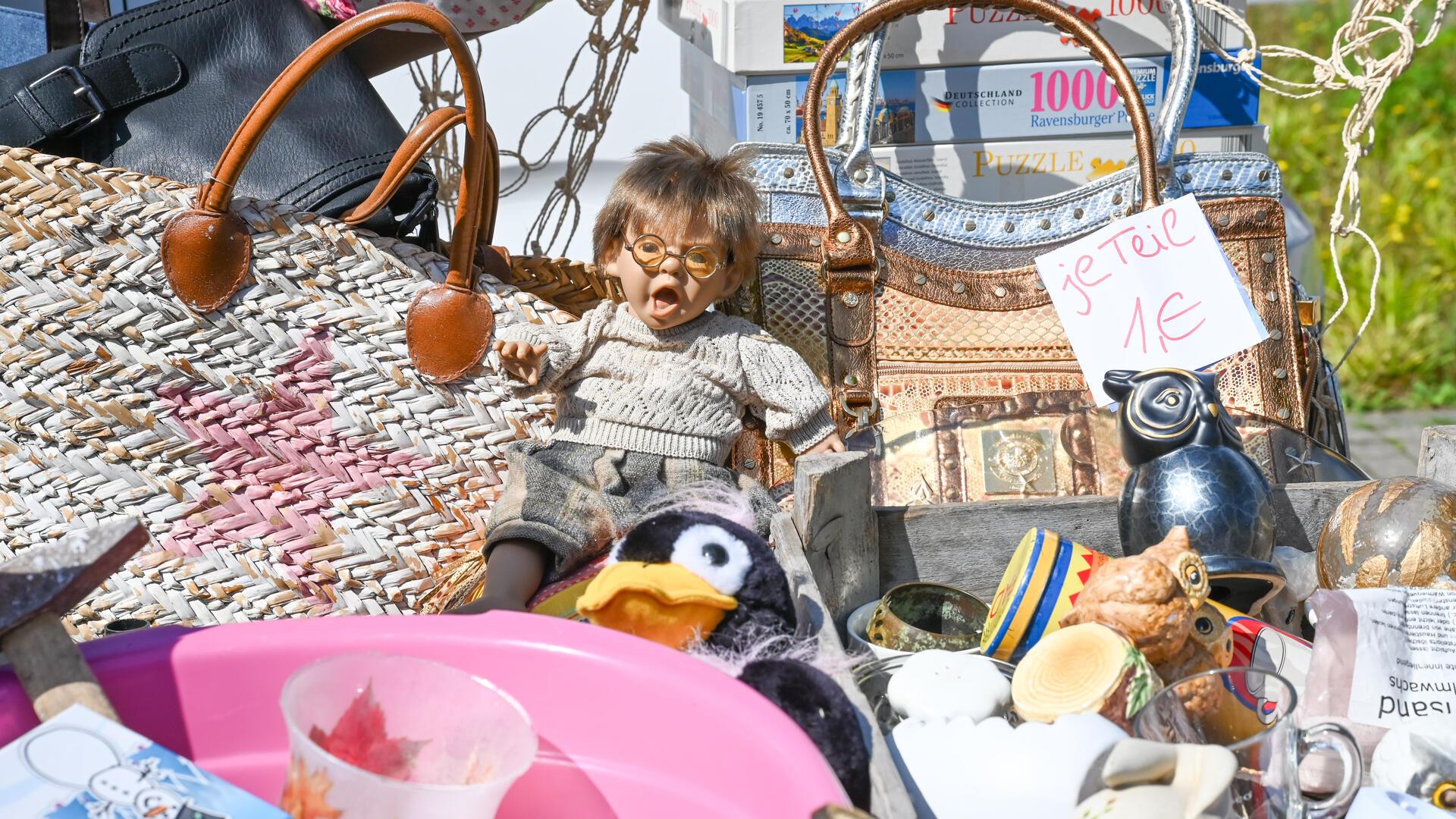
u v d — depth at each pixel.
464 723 0.60
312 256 1.23
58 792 0.51
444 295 1.24
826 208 1.36
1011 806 0.64
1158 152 1.39
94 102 1.25
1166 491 0.98
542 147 2.13
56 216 1.18
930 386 1.37
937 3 1.31
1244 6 1.60
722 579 0.77
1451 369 4.13
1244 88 1.56
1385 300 4.18
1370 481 1.12
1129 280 1.28
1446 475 1.10
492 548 1.16
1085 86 1.53
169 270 1.18
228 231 1.19
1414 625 0.84
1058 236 1.42
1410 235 4.36
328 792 0.53
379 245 1.26
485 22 1.56
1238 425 1.32
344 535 1.26
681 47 2.00
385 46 1.55
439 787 0.53
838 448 1.30
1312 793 0.76
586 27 2.10
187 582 1.24
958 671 0.79
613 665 0.63
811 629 0.80
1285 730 0.64
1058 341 1.39
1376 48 4.77
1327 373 1.55
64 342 1.20
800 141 1.51
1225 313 1.25
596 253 1.36
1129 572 0.78
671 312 1.28
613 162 2.15
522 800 0.63
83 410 1.22
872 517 1.02
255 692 0.63
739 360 1.32
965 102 1.53
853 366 1.37
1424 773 0.77
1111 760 0.61
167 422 1.23
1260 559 0.99
